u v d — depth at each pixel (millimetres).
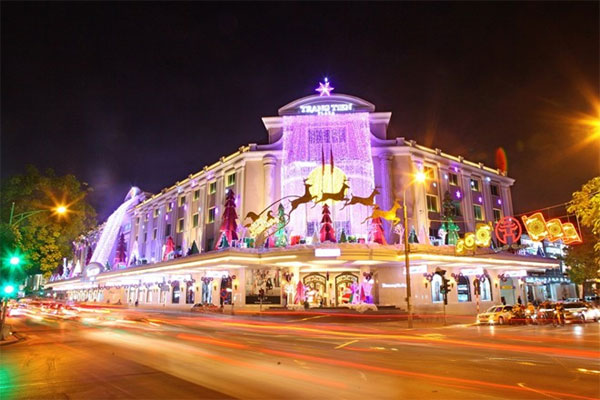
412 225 46469
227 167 52875
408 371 11727
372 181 46156
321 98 50469
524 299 56312
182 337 22078
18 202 29031
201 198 57125
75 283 87312
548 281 59469
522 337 21922
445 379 10602
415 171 48531
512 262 44938
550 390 9414
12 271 24516
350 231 44375
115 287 79000
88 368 12656
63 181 30719
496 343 19031
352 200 39656
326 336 22984
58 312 53500
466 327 30172
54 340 21047
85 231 33031
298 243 42375
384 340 20703
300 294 42781
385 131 49906
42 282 128750
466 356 14703
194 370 12062
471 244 28078
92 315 46562
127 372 11828
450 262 42031
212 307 44344
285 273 44531
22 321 37531
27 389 9977
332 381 10391
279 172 48531
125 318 40500
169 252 57750
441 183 51031
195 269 48344
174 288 58625
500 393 9141
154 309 56875
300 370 11953
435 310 43094
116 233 82938
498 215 57656
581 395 8977
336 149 47406
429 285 43812
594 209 15078
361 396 8883
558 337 21750
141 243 72875
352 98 50406
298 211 45312
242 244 46031
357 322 34844
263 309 42688
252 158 49500
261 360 13891
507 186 60125
